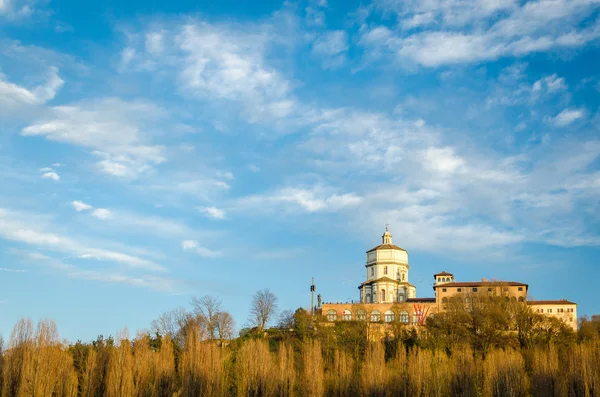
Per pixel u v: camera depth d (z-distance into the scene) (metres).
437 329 159.00
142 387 106.69
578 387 99.12
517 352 125.00
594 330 159.88
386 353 143.25
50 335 106.69
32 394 98.69
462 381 107.88
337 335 161.50
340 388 111.56
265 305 178.12
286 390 106.81
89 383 107.19
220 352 117.75
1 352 102.88
